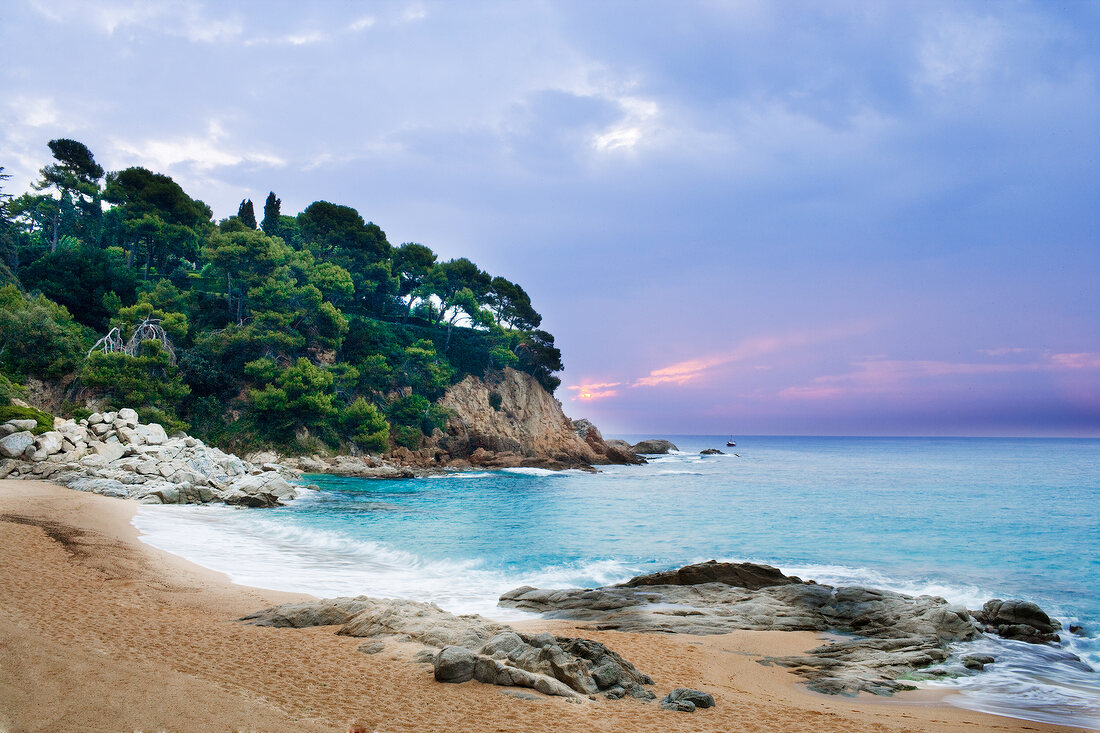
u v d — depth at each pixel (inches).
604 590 853.2
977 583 989.2
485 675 459.2
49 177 3981.3
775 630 694.5
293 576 894.4
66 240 4229.8
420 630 566.3
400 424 3572.8
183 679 393.4
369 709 389.4
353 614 625.3
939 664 588.4
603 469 4001.0
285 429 3053.6
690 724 402.0
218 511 1561.3
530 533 1440.7
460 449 3722.9
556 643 512.4
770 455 6417.3
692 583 885.8
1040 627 690.8
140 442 2037.4
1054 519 1688.0
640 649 611.2
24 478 1663.4
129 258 3816.4
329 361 3634.4
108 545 934.4
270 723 343.3
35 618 527.2
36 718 301.7
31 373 2571.4
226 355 3225.9
